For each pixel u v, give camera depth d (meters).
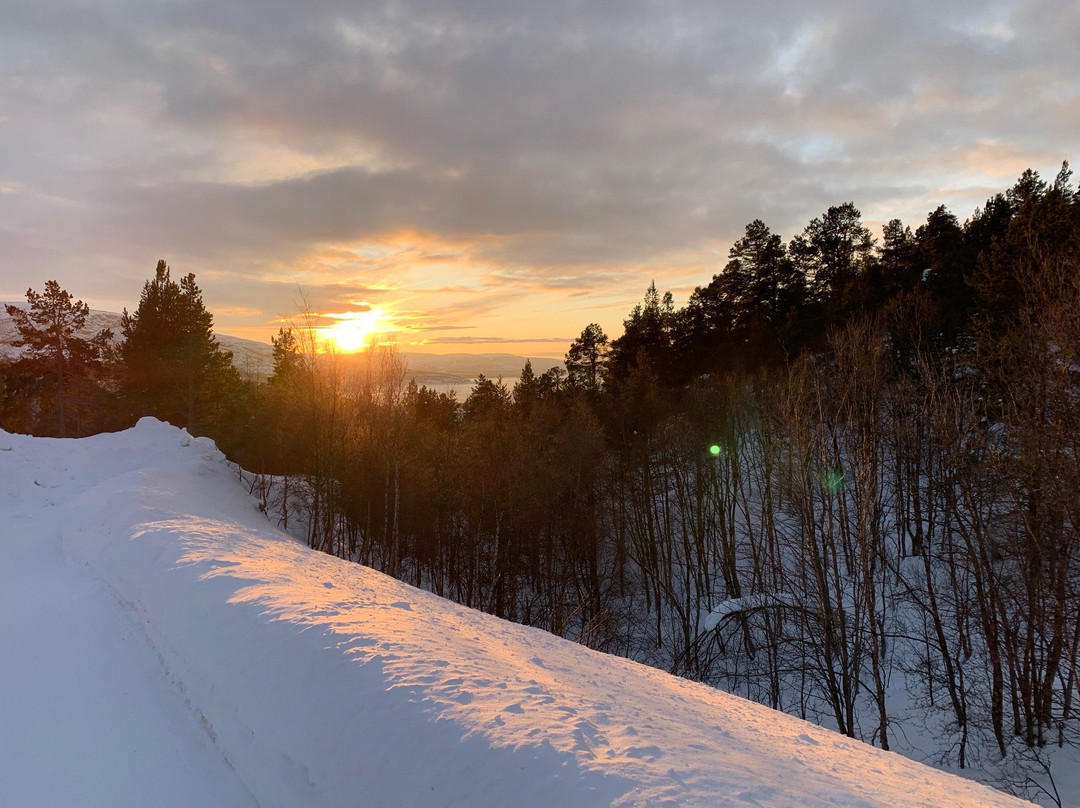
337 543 34.09
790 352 36.88
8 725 5.49
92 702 5.87
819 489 19.30
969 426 19.22
